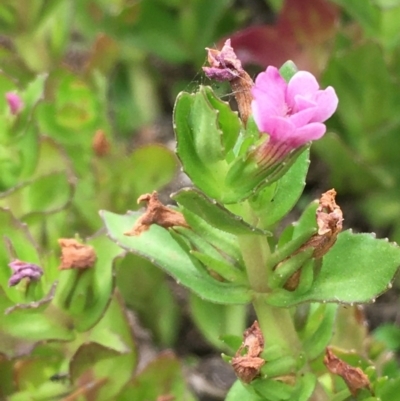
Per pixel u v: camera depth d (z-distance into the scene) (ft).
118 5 1.00
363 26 0.83
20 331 0.63
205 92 0.51
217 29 1.01
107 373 0.67
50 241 0.75
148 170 0.80
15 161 0.73
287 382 0.57
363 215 0.89
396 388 0.60
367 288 0.54
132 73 1.04
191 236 0.56
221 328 0.78
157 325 0.83
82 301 0.62
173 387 0.69
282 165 0.51
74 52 1.13
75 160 0.81
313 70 0.88
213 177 0.52
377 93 0.82
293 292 0.55
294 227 0.57
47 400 0.66
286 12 0.86
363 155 0.87
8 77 0.74
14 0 0.84
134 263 0.78
